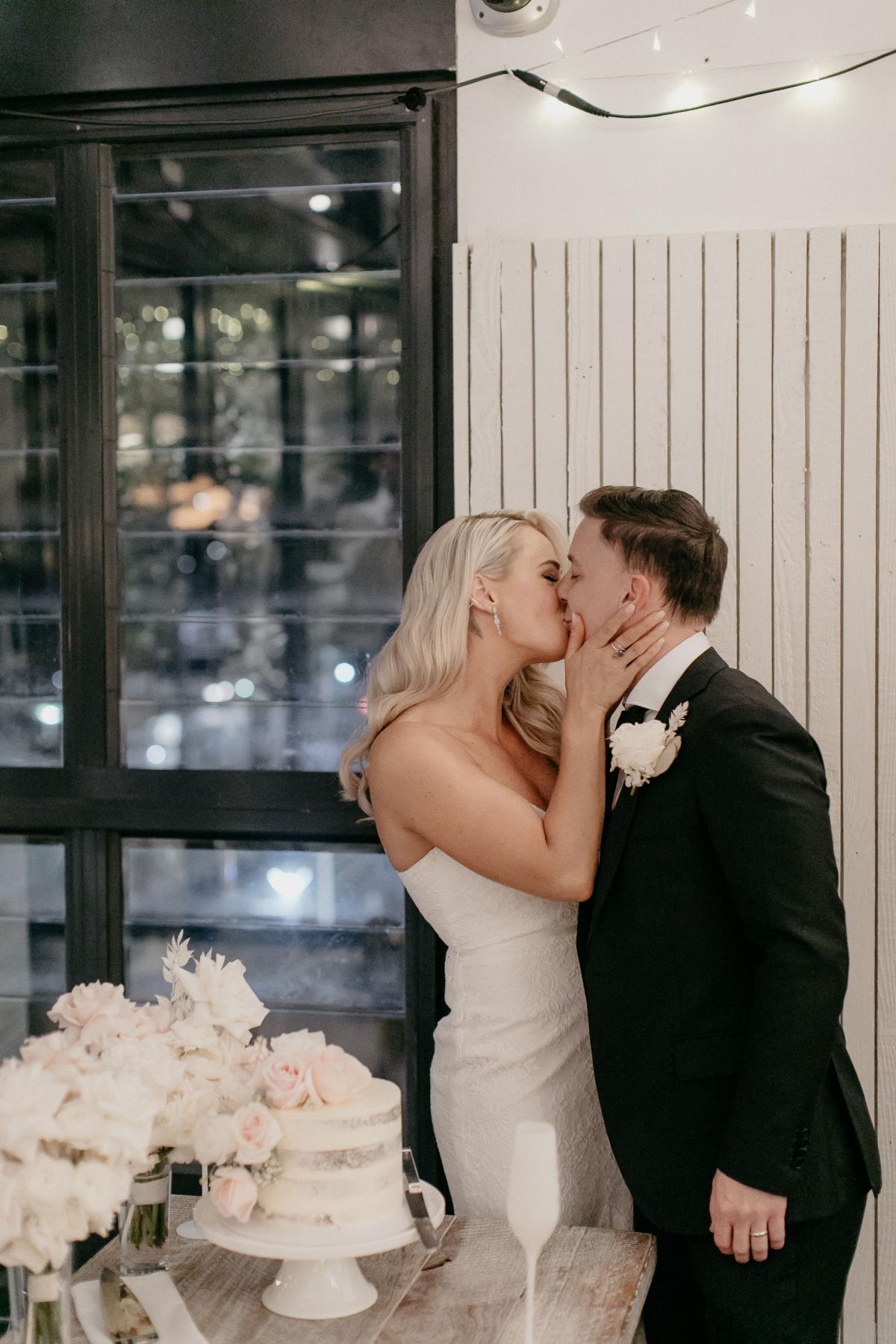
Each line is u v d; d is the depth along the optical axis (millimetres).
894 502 2094
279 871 2398
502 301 2188
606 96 2166
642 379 2156
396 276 2328
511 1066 1690
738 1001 1529
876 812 2105
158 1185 1305
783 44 2107
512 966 1708
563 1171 1682
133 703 2420
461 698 1811
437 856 1726
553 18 2164
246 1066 1298
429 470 2271
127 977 2438
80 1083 1066
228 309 2379
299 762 2385
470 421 2209
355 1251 1186
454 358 2207
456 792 1651
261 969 2404
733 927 1532
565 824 1627
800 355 2107
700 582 1635
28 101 2361
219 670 2402
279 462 2379
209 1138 1194
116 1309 1246
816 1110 1520
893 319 2078
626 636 1630
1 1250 1049
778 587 2131
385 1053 2371
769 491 2129
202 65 2270
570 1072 1714
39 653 2447
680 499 1661
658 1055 1545
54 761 2449
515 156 2197
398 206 2314
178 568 2408
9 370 2438
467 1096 1711
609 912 1602
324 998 2387
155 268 2387
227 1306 1290
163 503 2406
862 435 2098
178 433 2398
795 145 2119
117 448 2402
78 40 2299
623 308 2156
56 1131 1034
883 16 2074
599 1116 1747
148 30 2281
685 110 2129
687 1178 1518
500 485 2205
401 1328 1243
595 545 1673
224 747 2402
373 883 2371
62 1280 1114
